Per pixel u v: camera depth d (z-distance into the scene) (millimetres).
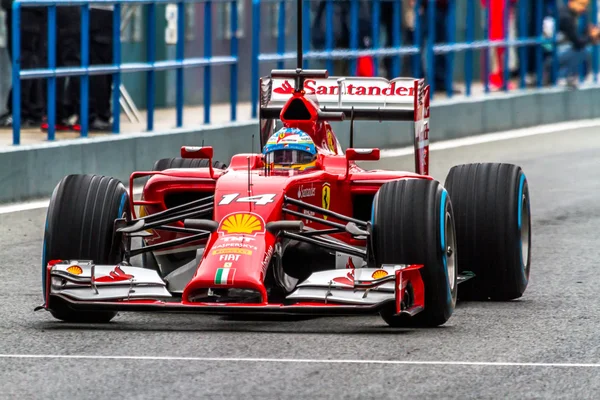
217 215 26047
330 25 63406
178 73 55938
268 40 75062
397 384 21500
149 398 20609
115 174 51031
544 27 81500
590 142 69000
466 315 28141
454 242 27266
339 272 25078
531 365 23000
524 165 59281
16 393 20906
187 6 70938
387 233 25734
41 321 27141
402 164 58781
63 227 26391
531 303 29906
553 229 42375
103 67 51156
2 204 45406
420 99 31891
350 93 31797
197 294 24703
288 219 26922
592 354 24000
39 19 55219
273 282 26969
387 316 25875
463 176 30219
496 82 82250
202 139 56125
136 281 25266
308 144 28547
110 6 55062
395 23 67500
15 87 46625
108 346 24359
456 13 89562
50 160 47469
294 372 22250
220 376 21969
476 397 20750
